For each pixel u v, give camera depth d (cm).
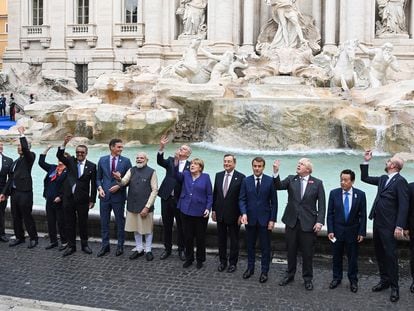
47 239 1097
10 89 3847
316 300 793
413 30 3425
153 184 967
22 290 816
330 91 2759
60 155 990
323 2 3534
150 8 3650
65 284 845
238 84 2884
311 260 841
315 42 3441
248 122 2397
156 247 1045
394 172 824
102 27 3872
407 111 2184
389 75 3219
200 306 766
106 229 998
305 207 843
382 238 807
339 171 1853
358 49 3209
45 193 1034
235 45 3534
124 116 2389
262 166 876
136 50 3819
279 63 3184
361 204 825
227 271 913
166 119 2400
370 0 3397
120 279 871
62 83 3609
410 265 863
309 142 2366
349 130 2328
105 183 998
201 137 2686
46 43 4003
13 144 2539
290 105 2347
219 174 917
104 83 2759
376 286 830
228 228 942
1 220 1069
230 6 3472
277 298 800
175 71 2967
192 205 912
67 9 3962
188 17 3638
